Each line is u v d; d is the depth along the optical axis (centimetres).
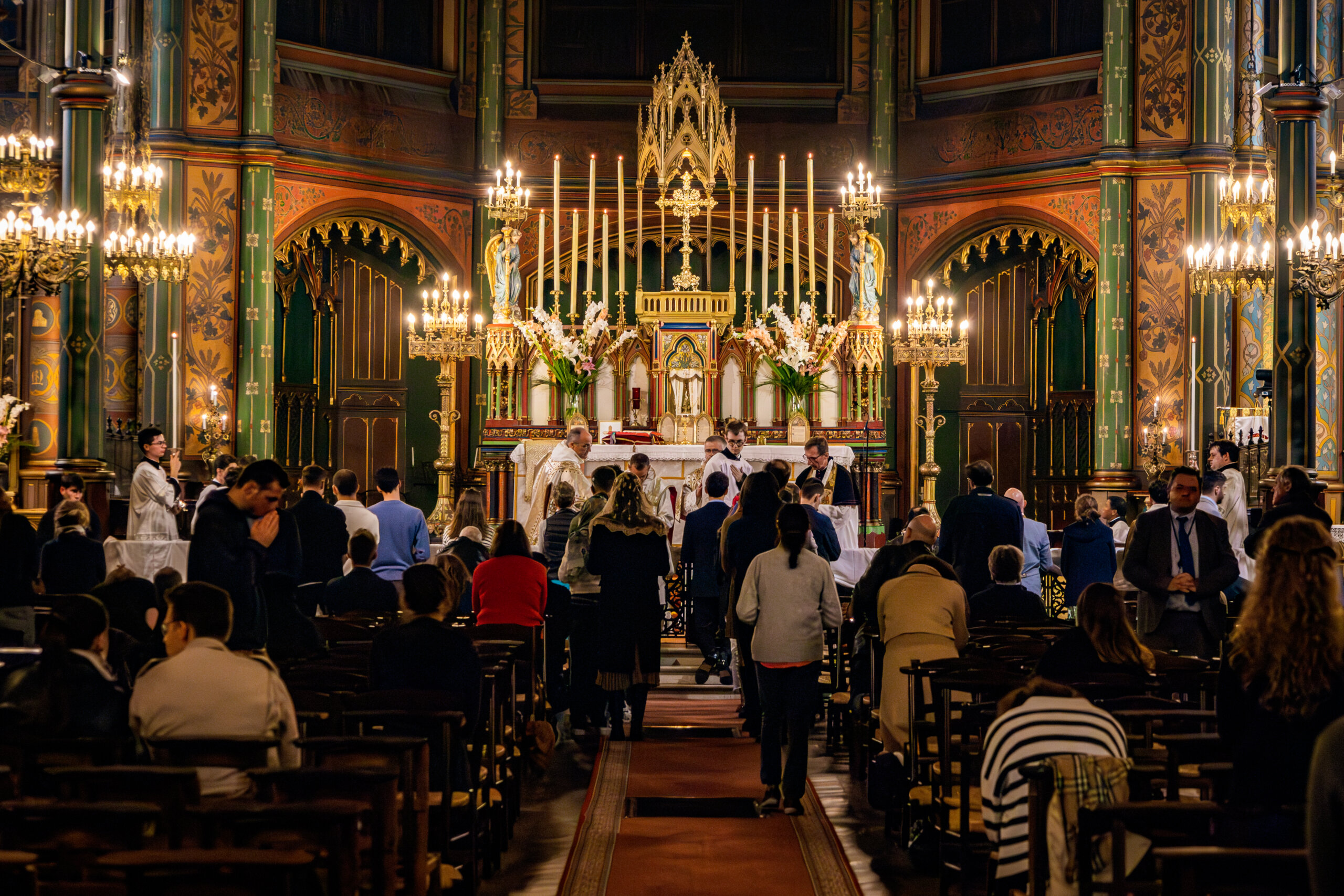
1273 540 471
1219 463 1244
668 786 938
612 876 716
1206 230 1894
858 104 2203
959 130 2138
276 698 571
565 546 1232
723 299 1956
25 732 544
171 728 561
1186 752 554
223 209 1936
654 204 2194
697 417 1928
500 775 795
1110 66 1939
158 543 1402
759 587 848
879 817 858
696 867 734
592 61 2217
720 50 2228
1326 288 1305
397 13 2122
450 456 2005
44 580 1033
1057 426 2183
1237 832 458
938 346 1909
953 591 841
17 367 1930
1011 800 566
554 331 1920
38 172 1423
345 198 2041
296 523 870
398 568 1202
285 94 1984
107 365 1942
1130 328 1933
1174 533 945
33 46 1959
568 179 2191
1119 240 1934
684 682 1377
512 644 843
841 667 1136
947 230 2133
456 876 652
